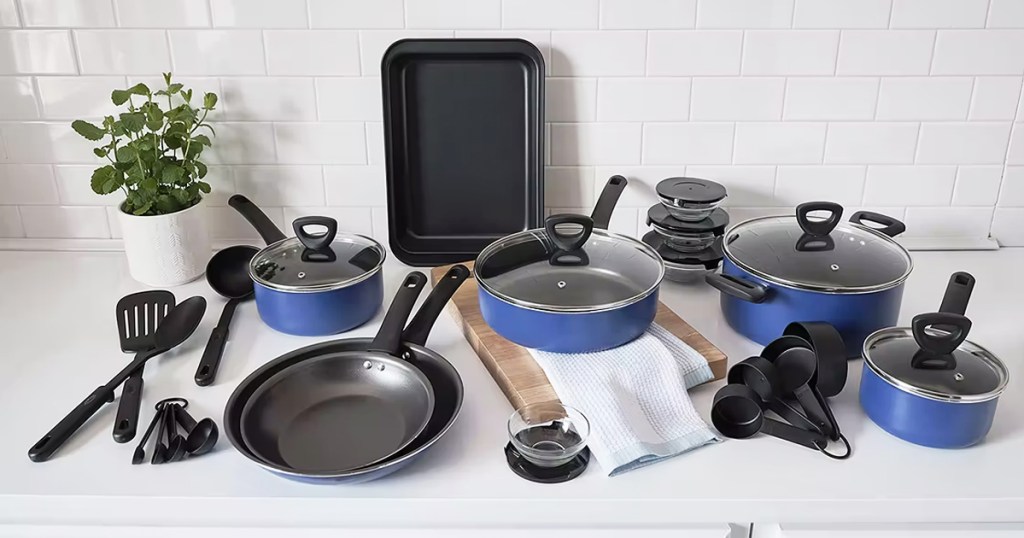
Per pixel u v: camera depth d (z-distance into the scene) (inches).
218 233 70.6
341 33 63.9
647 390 49.2
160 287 64.0
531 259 55.0
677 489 43.3
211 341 55.2
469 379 52.7
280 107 66.2
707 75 65.4
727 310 56.7
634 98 66.2
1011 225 70.4
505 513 43.3
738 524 45.0
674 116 66.8
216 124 66.7
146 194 61.8
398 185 67.6
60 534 44.8
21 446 46.2
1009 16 63.5
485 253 54.9
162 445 45.4
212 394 50.9
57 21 63.3
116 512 43.3
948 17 63.6
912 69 65.2
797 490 43.0
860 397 48.7
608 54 64.8
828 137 67.5
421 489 43.5
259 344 56.3
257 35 63.9
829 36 64.2
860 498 42.4
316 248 57.9
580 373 49.1
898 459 45.1
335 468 44.6
